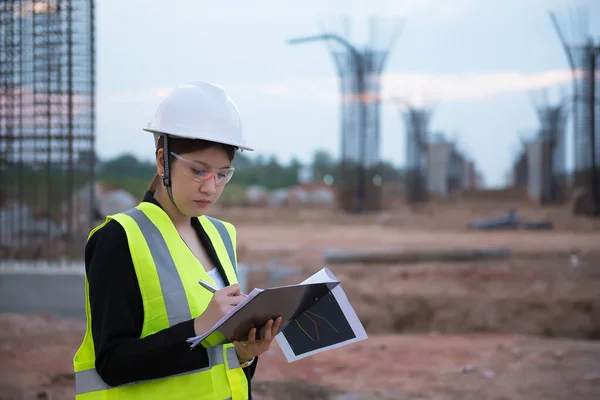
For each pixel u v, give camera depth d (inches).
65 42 352.2
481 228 975.6
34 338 286.5
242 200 1748.3
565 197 1422.2
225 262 85.4
